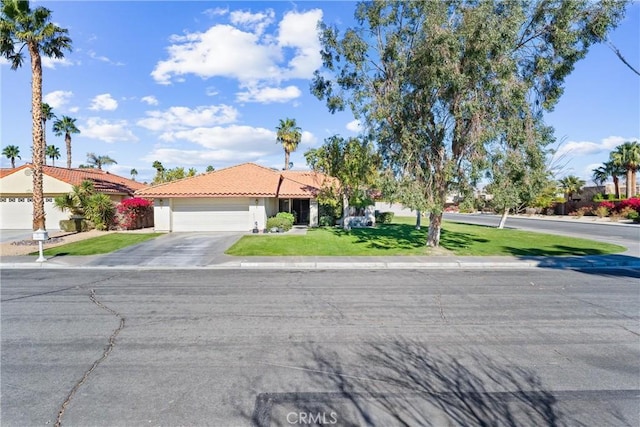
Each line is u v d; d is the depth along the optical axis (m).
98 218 23.69
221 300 8.42
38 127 18.08
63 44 18.48
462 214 58.09
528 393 4.26
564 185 48.88
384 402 4.04
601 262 13.71
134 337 6.03
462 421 3.70
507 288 9.74
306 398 4.12
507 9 12.96
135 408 3.91
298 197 26.47
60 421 3.67
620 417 3.79
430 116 15.06
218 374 4.70
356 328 6.49
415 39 14.48
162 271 12.19
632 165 42.38
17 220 26.16
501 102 13.23
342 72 16.45
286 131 44.41
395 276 11.41
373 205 28.88
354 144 21.22
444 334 6.19
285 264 13.19
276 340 5.90
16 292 9.18
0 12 17.03
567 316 7.25
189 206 23.56
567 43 13.30
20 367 4.89
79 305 7.97
